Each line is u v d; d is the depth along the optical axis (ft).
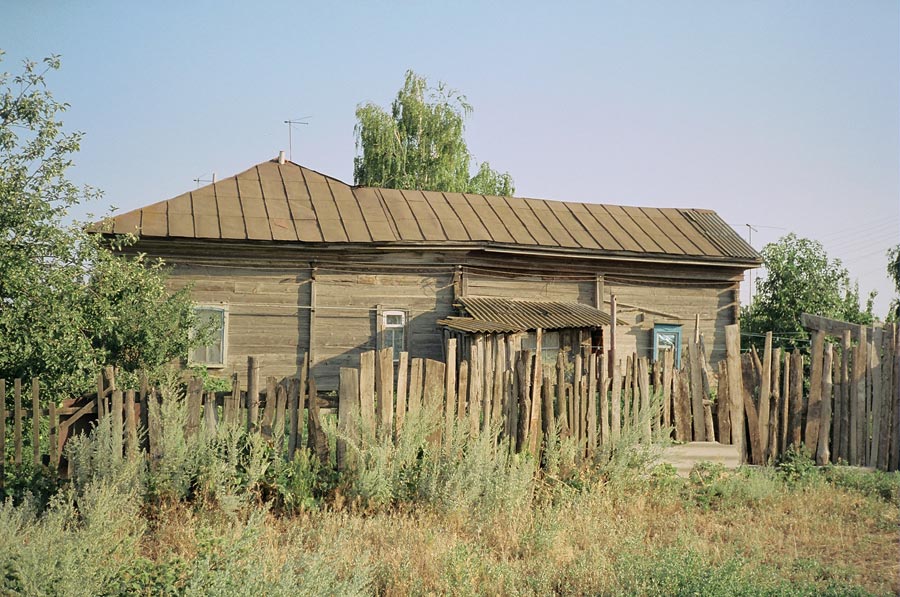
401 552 25.18
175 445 30.32
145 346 49.80
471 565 24.07
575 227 79.30
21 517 25.26
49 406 31.40
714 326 80.74
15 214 43.11
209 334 56.44
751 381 41.24
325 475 32.09
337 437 32.22
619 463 35.76
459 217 76.23
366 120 125.29
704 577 22.68
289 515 30.14
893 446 41.09
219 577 19.49
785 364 41.98
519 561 25.93
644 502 33.96
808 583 24.04
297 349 68.28
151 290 51.34
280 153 81.76
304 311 68.59
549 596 23.16
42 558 20.11
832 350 42.11
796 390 41.86
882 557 27.91
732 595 21.85
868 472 39.78
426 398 33.71
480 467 31.50
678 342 79.20
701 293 80.48
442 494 30.83
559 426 36.09
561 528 28.78
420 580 22.97
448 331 69.21
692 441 40.04
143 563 21.88
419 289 71.46
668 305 79.41
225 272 67.10
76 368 42.06
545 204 83.71
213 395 31.96
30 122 46.26
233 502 28.71
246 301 67.41
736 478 37.01
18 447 31.50
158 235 64.23
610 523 30.07
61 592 19.48
